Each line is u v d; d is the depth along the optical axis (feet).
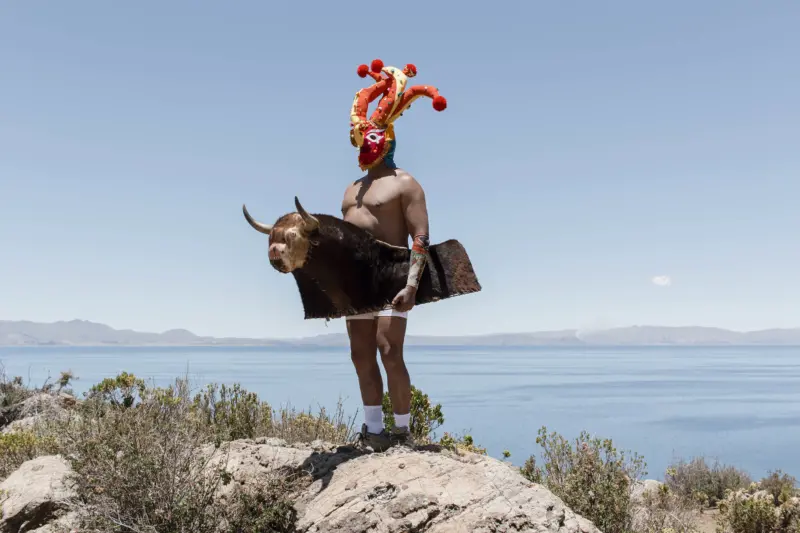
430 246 19.98
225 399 30.78
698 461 65.46
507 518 16.48
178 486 18.30
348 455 19.84
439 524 16.47
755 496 45.32
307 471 19.36
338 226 18.83
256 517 17.87
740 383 533.96
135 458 18.31
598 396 362.74
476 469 18.13
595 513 25.84
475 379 549.13
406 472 17.99
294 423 31.24
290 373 524.11
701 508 51.52
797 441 170.40
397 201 19.89
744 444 162.09
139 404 22.70
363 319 20.43
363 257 19.24
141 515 18.03
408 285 19.04
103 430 19.97
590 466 26.99
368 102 21.02
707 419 237.66
